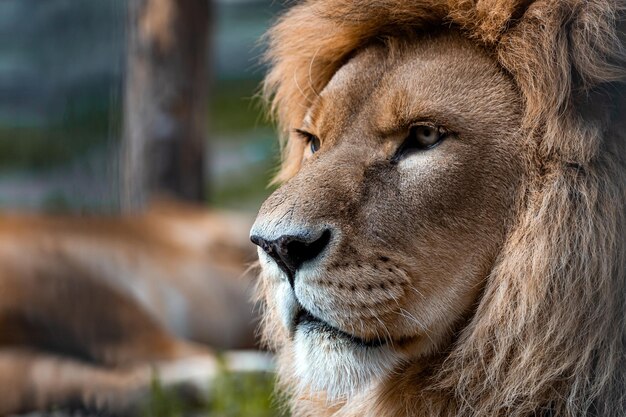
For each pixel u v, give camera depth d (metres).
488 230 6.09
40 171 20.91
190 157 18.23
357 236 6.02
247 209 28.03
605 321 5.88
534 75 6.03
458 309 6.19
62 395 12.68
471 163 6.07
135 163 17.95
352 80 6.57
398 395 6.49
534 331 5.95
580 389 5.96
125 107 17.91
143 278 16.69
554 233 5.91
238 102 36.41
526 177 6.05
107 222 16.72
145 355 14.66
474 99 6.16
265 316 7.65
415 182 6.11
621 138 5.90
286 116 7.82
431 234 6.07
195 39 17.94
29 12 20.03
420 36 6.57
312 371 6.13
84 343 14.59
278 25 7.78
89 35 16.89
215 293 17.36
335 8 7.02
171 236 17.53
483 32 6.26
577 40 5.97
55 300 14.59
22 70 21.84
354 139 6.36
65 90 17.03
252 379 11.69
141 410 12.09
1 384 12.67
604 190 5.87
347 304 5.99
